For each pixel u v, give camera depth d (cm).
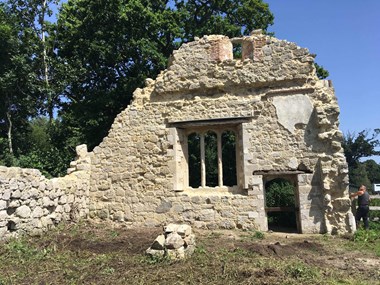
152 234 973
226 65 1242
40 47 2020
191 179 2059
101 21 1975
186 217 1196
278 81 1194
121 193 1270
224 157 2050
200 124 1230
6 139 2012
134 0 1923
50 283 578
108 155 1304
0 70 1988
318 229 1093
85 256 744
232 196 1173
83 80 2117
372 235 1016
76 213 1207
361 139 3247
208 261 679
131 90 1952
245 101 1206
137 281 577
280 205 1487
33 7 2088
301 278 591
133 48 1994
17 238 897
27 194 961
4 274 621
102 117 1983
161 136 1263
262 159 1164
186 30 2352
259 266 650
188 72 1268
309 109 1154
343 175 1091
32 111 2097
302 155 1138
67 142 1988
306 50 1189
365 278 623
